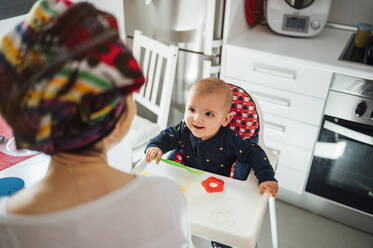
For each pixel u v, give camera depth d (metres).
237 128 1.29
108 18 0.46
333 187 1.95
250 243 0.92
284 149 2.01
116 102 0.46
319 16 1.90
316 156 1.93
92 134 0.46
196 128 1.19
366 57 1.74
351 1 2.08
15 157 1.13
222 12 1.85
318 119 1.83
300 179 2.03
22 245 0.47
